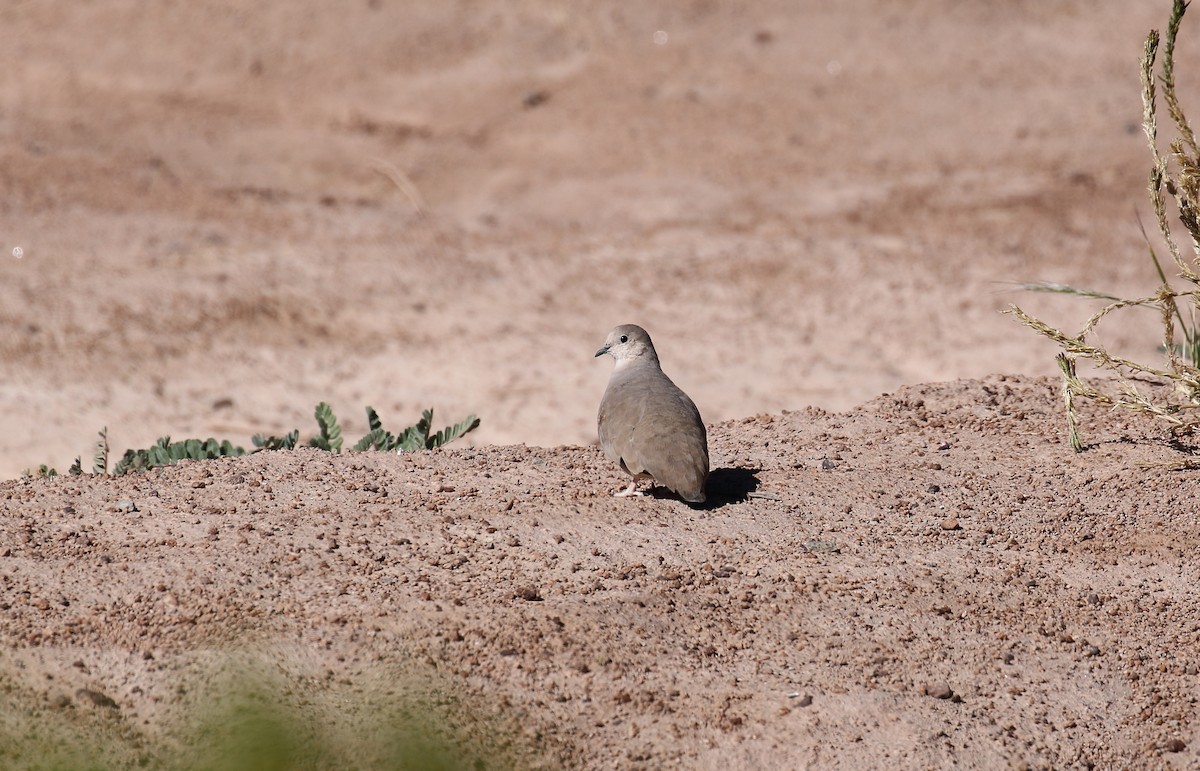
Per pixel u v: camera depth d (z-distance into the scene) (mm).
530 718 7355
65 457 14438
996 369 17781
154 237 21328
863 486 9836
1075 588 8680
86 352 17203
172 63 29250
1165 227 9836
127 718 7352
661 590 8375
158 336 17891
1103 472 10039
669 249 22141
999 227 22828
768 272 21188
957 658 7957
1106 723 7570
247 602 8117
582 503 9469
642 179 25188
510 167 25812
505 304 19953
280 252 21109
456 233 22719
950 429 10953
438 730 7188
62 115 27047
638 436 9078
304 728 7133
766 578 8586
